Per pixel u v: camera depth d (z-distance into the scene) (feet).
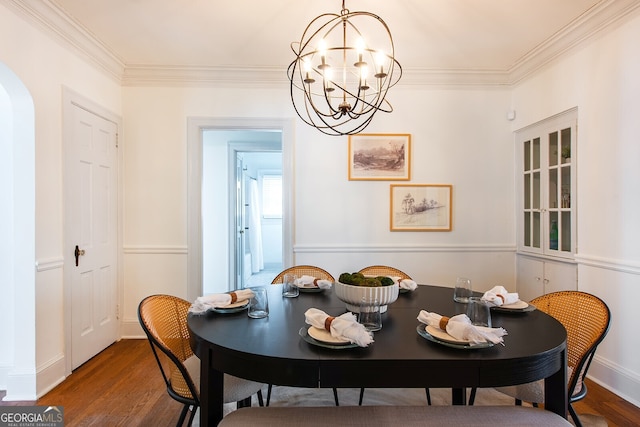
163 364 8.29
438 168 10.47
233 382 4.82
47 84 7.13
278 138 15.05
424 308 5.39
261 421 3.80
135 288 10.15
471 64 9.68
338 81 10.32
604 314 4.81
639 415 6.23
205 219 14.89
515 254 10.56
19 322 6.74
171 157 10.18
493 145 10.49
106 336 9.27
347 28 7.81
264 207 25.35
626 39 6.73
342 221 10.41
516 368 3.56
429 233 10.50
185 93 10.19
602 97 7.27
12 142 6.92
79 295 8.12
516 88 10.24
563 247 8.59
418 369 3.47
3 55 6.12
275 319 4.75
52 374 7.17
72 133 7.88
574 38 7.79
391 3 6.87
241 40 8.41
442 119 10.44
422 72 10.05
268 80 10.23
